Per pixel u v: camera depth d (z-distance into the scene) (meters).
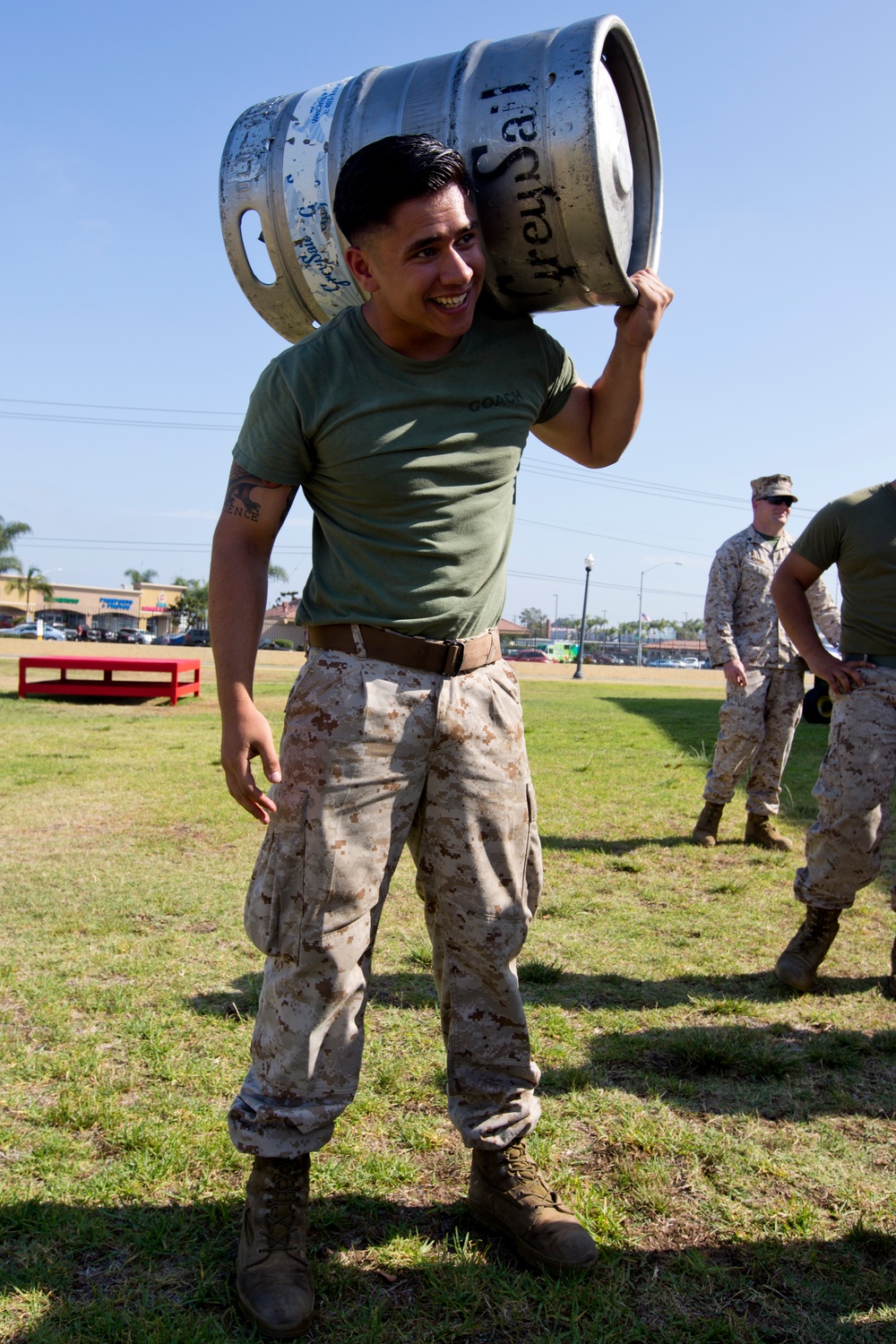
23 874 4.45
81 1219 1.86
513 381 1.78
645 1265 1.75
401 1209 1.92
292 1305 1.56
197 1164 2.06
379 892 1.71
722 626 5.13
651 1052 2.66
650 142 2.00
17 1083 2.43
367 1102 2.33
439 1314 1.61
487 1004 1.80
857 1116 2.31
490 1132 1.77
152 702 14.76
